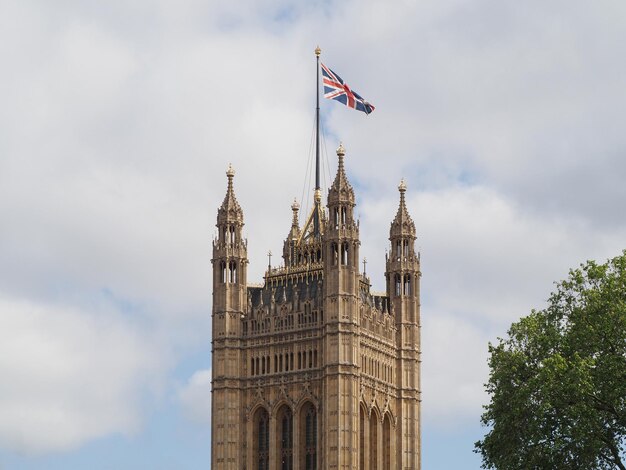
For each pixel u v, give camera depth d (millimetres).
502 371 177500
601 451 172625
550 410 173000
